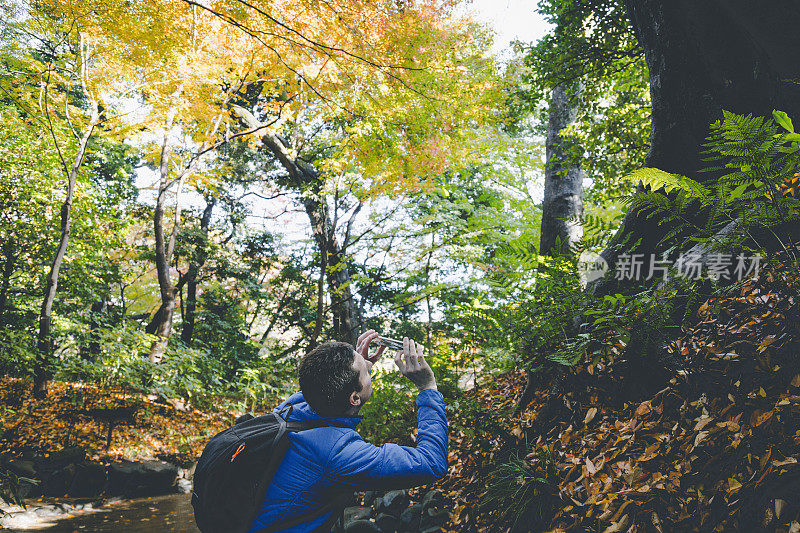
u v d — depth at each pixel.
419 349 1.49
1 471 5.19
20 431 6.93
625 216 3.79
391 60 6.77
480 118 9.95
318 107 9.48
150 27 7.81
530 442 3.21
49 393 8.66
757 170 2.05
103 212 12.44
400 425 4.16
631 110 7.69
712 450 2.01
